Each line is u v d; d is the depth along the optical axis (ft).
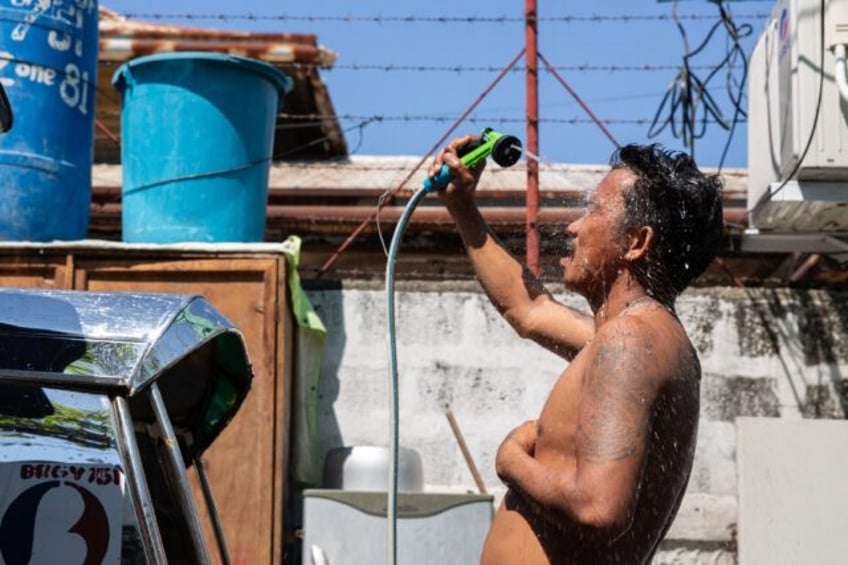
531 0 23.27
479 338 22.38
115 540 8.55
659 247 9.34
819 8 21.02
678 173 9.46
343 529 18.78
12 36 21.31
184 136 21.83
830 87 20.98
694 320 22.58
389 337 10.59
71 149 21.71
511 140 10.77
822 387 22.39
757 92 23.13
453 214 11.14
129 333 9.29
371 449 20.11
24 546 8.43
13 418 8.66
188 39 28.32
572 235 9.89
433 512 18.86
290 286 20.81
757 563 20.79
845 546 20.81
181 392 11.46
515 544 9.02
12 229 21.03
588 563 8.77
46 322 9.19
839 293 22.67
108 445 8.73
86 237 22.18
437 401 22.21
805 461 20.98
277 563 19.40
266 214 24.64
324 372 22.16
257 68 22.17
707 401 22.33
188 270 20.38
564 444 8.90
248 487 19.60
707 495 21.86
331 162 29.86
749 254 25.52
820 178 21.36
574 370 9.04
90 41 22.31
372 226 25.73
